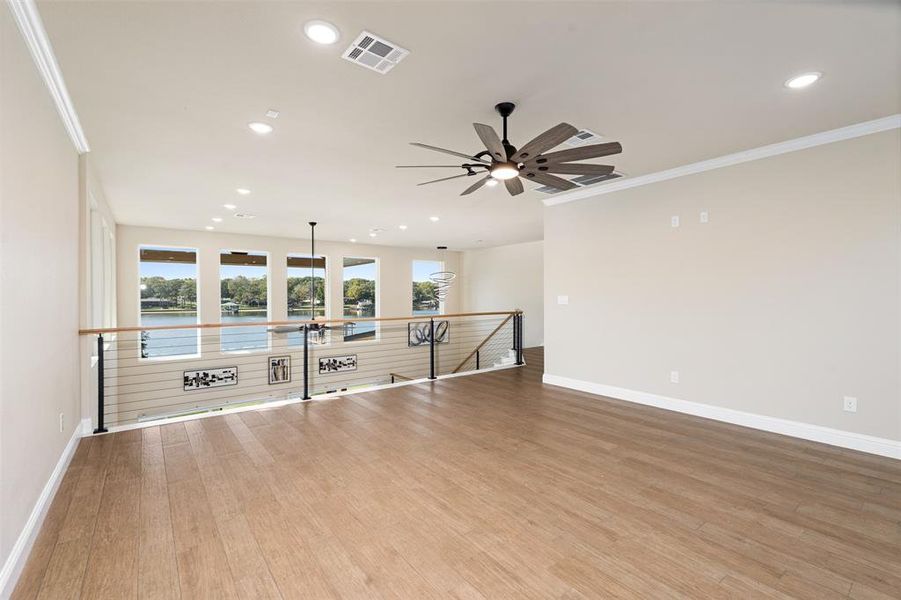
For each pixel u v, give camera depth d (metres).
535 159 2.55
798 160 3.43
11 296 1.83
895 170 3.01
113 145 3.37
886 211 3.05
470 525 2.22
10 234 1.82
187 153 3.55
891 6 1.78
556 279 5.43
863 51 2.14
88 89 2.47
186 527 2.19
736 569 1.87
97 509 2.37
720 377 3.94
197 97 2.58
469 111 2.79
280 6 1.77
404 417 4.12
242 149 3.47
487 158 3.57
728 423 3.87
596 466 2.96
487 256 10.73
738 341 3.81
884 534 2.13
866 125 3.07
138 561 1.92
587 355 5.10
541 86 2.48
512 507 2.40
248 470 2.89
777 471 2.86
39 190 2.25
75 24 1.88
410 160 3.75
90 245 4.23
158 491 2.58
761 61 2.23
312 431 3.71
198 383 7.68
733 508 2.38
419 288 10.87
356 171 4.07
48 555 1.95
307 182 4.46
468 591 1.74
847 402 3.24
